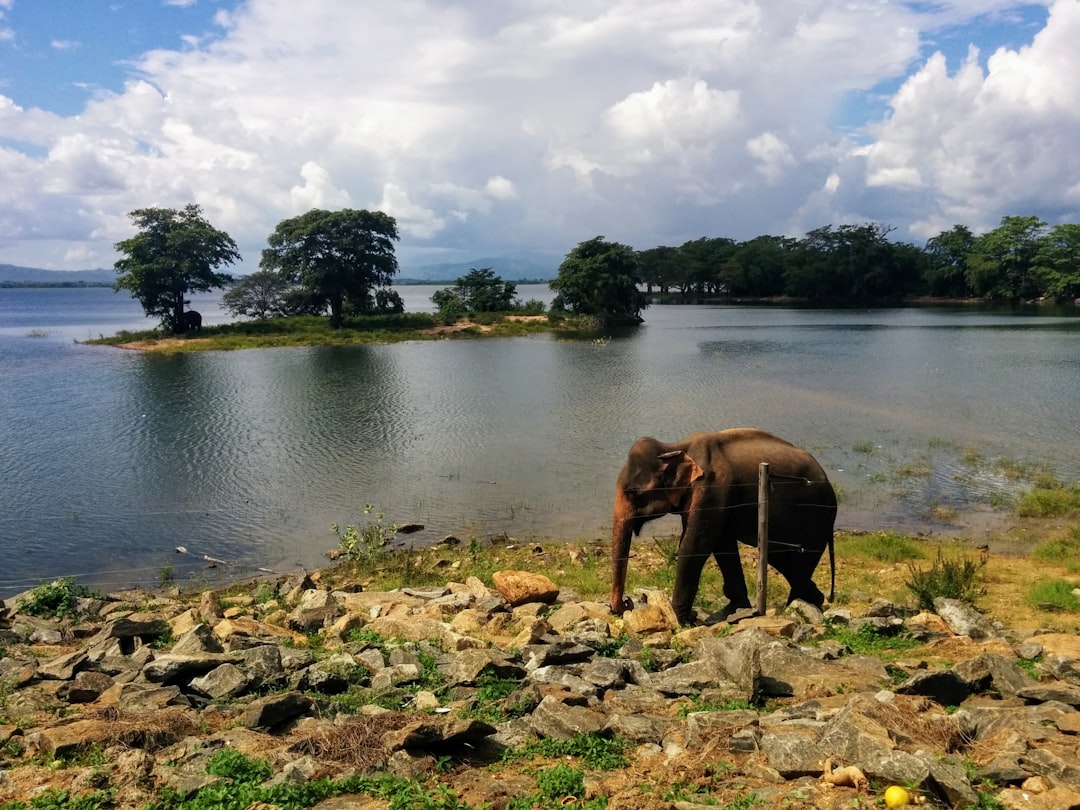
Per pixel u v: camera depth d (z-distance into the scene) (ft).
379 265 249.55
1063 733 20.95
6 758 21.31
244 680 26.43
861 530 59.67
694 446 39.37
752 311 378.94
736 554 40.47
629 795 18.17
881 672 26.55
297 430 99.09
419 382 141.69
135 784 19.33
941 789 17.43
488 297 301.84
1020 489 69.26
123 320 385.09
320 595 41.22
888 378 138.21
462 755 21.30
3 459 84.74
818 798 17.78
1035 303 391.65
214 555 57.47
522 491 72.18
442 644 32.65
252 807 18.15
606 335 243.81
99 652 31.71
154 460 84.12
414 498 70.44
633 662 28.27
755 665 25.20
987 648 29.76
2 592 50.72
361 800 18.70
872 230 438.40
